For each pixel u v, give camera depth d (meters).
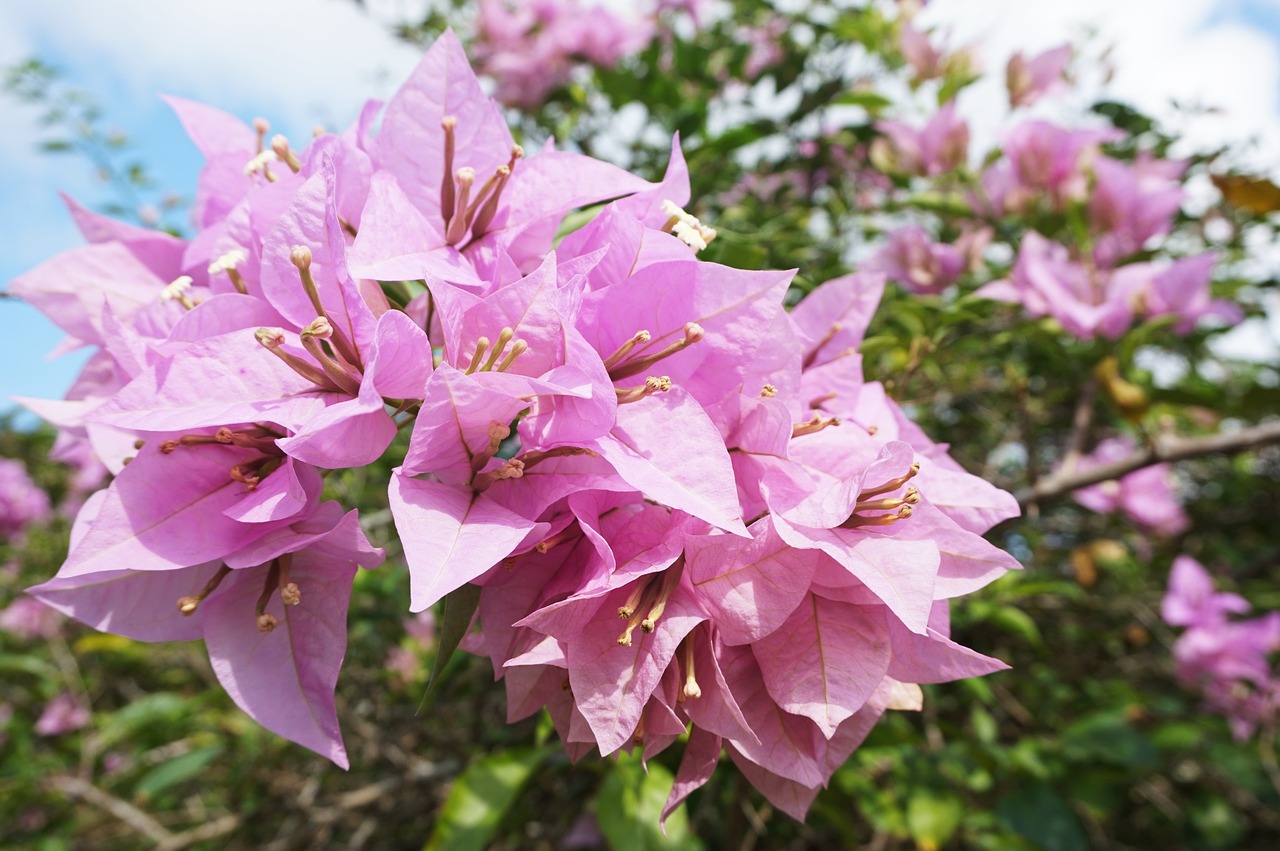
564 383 0.13
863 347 0.24
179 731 0.61
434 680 0.13
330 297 0.14
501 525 0.13
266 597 0.15
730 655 0.16
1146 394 0.36
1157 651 0.64
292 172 0.18
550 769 0.29
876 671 0.15
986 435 0.53
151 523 0.14
